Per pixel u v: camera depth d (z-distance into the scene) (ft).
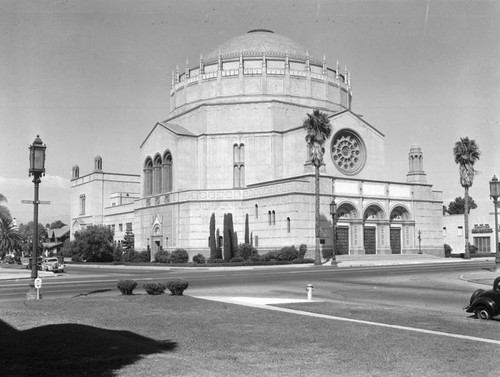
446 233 342.85
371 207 263.29
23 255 383.86
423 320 61.67
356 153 284.20
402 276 140.56
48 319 61.82
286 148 280.92
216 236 263.70
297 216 233.96
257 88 298.56
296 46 322.55
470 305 64.54
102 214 400.47
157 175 307.58
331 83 314.14
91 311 68.64
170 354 42.93
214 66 317.83
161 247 287.28
